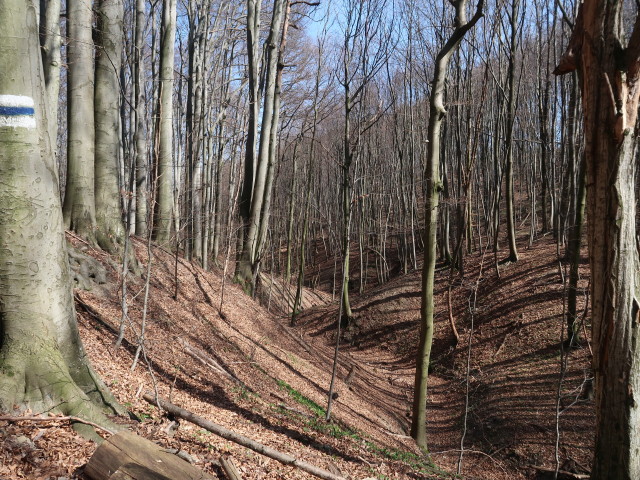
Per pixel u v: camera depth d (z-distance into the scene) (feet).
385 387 62.18
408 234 117.60
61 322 16.53
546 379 49.80
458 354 65.21
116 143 40.50
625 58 20.17
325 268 141.28
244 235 70.59
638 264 20.75
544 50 90.22
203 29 83.66
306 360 56.65
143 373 28.12
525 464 40.32
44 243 15.97
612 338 20.61
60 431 15.20
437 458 43.78
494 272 76.95
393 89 95.91
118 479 13.33
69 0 36.27
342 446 32.58
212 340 43.01
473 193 120.26
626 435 20.39
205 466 17.42
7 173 15.25
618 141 20.24
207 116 84.07
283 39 70.33
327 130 126.21
